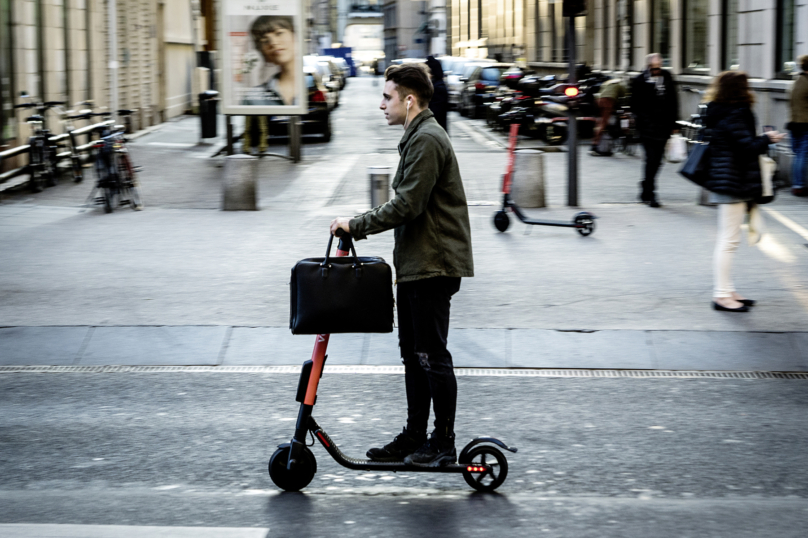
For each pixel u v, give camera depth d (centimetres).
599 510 396
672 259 914
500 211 1056
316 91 2181
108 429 516
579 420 528
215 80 3027
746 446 486
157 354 659
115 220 1145
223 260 912
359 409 549
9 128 1540
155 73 2797
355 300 392
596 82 2419
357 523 383
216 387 593
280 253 942
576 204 1250
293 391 584
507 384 595
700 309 738
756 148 705
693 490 429
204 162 1811
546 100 2186
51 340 678
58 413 544
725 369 627
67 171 1670
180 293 788
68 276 849
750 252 937
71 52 1892
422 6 7644
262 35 1722
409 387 438
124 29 2381
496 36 5062
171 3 3086
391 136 2373
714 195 729
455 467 418
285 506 404
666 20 2388
